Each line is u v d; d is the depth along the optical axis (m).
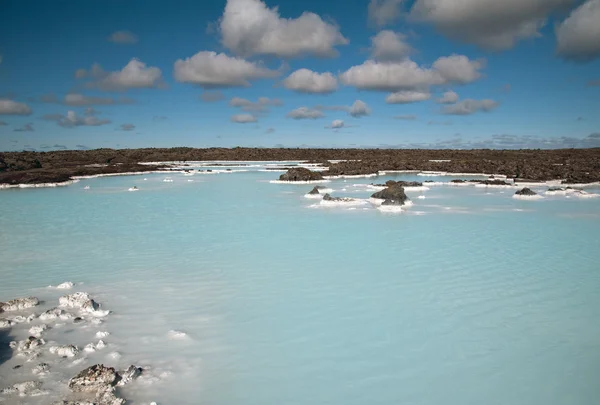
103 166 57.47
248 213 20.72
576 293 9.46
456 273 10.89
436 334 7.51
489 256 12.53
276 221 18.45
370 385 5.97
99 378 5.83
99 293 9.49
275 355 6.79
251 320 8.08
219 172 52.22
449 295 9.35
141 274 10.88
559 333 7.55
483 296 9.29
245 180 40.75
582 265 11.59
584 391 5.86
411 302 8.96
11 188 33.50
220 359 6.65
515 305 8.79
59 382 5.88
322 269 11.27
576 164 50.56
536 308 8.63
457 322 7.99
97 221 18.56
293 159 83.38
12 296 9.29
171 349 6.94
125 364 6.43
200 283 10.18
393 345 7.12
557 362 6.59
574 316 8.25
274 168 58.34
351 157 81.88
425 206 23.00
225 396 5.68
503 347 7.06
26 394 5.56
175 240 14.77
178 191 30.92
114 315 8.27
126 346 7.02
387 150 95.56
